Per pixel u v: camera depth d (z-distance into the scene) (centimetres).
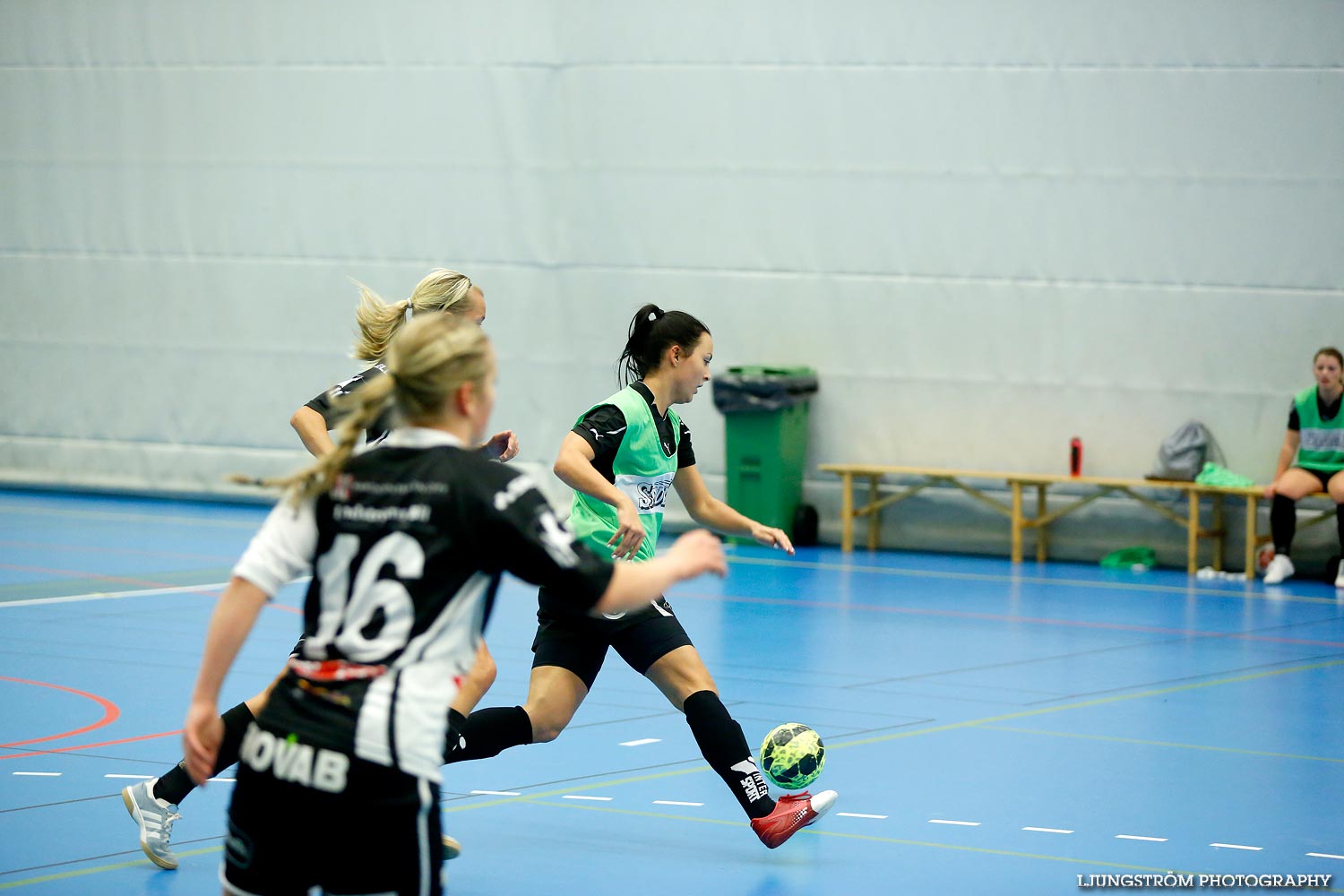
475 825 678
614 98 1755
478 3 1803
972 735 862
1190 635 1191
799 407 1680
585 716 908
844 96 1661
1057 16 1572
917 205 1645
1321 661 1090
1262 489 1473
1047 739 852
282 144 1917
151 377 2019
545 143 1791
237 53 1930
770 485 1664
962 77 1612
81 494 2070
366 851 360
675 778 765
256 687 958
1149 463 1580
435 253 1856
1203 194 1538
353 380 635
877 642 1156
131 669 1009
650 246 1756
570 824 681
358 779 357
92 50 2003
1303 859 630
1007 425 1633
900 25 1631
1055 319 1602
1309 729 881
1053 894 584
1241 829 678
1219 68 1521
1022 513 1630
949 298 1644
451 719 613
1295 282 1512
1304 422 1461
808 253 1694
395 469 377
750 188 1709
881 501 1667
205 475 2005
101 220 2023
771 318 1716
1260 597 1391
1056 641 1166
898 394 1675
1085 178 1577
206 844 643
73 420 2067
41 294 2064
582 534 649
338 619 371
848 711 921
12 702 911
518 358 1823
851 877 606
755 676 1023
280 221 1928
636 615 635
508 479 376
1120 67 1555
